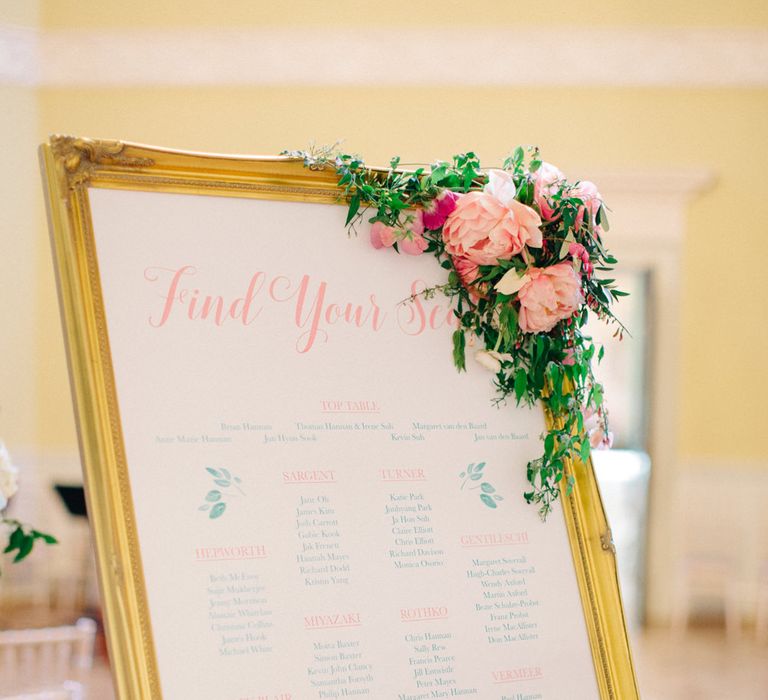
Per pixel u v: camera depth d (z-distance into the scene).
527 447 1.76
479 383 1.75
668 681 5.71
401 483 1.65
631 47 7.75
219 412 1.56
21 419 8.00
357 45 7.89
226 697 1.46
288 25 7.93
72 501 6.96
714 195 7.75
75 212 1.52
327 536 1.58
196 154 1.60
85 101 8.05
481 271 1.72
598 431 1.82
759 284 7.71
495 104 7.89
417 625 1.60
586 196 1.77
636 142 7.80
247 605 1.51
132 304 1.54
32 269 8.09
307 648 1.53
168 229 1.58
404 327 1.71
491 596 1.67
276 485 1.57
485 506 1.70
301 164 1.68
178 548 1.49
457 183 1.76
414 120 7.93
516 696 1.64
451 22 7.86
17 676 3.56
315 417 1.62
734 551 7.66
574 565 1.75
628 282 8.05
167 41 7.95
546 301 1.69
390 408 1.68
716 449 7.72
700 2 7.68
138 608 1.45
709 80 7.74
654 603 7.65
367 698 1.54
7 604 7.52
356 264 1.70
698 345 7.74
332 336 1.66
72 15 7.97
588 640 1.72
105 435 1.48
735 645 6.79
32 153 8.04
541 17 7.80
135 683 1.42
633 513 8.19
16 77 7.98
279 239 1.65
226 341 1.59
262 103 8.00
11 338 8.02
